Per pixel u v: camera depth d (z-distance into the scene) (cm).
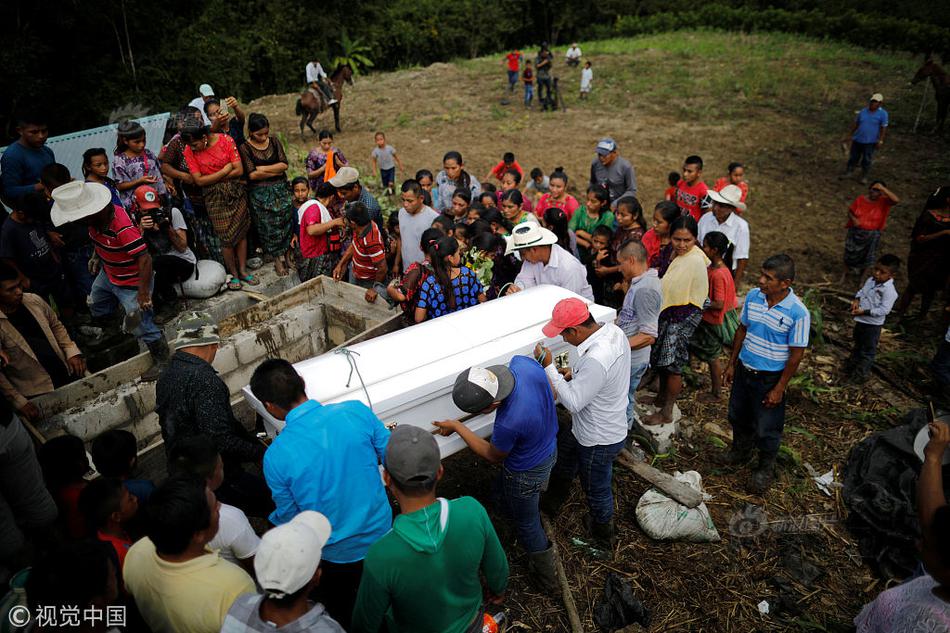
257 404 346
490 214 615
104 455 293
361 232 557
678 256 475
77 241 536
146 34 2156
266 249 650
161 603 222
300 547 198
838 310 746
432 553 225
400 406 344
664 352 479
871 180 1177
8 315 403
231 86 2370
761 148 1375
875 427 525
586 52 2456
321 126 1638
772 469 454
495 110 1741
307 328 537
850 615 363
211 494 234
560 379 359
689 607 366
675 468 477
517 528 356
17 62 1652
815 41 2445
